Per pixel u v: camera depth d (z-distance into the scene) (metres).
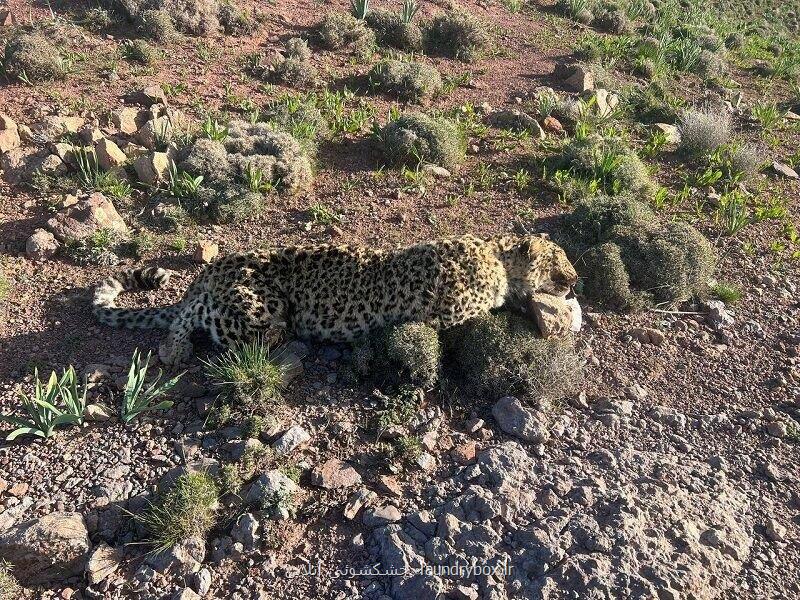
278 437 1.94
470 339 2.20
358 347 2.19
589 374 2.32
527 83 4.51
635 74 4.95
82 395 2.04
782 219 3.31
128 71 3.81
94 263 2.63
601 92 4.16
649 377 2.34
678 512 1.82
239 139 3.20
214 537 1.72
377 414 2.04
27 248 2.60
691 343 2.50
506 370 2.15
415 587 1.61
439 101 4.15
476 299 2.21
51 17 4.16
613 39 5.48
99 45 4.02
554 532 1.72
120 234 2.75
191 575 1.63
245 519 1.72
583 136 3.62
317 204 3.05
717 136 3.78
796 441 2.12
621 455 2.00
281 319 2.22
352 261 2.21
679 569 1.66
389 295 2.19
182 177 3.01
